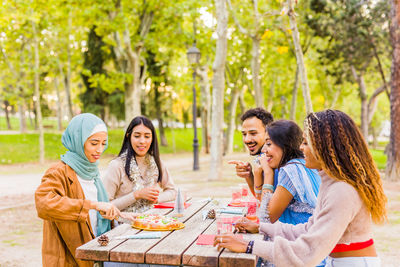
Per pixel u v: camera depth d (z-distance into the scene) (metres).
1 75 24.39
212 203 3.66
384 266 4.31
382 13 17.28
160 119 32.28
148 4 16.19
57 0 15.08
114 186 3.51
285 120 2.91
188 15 16.58
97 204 2.69
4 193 10.35
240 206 3.47
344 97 34.28
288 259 1.87
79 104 29.55
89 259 2.15
